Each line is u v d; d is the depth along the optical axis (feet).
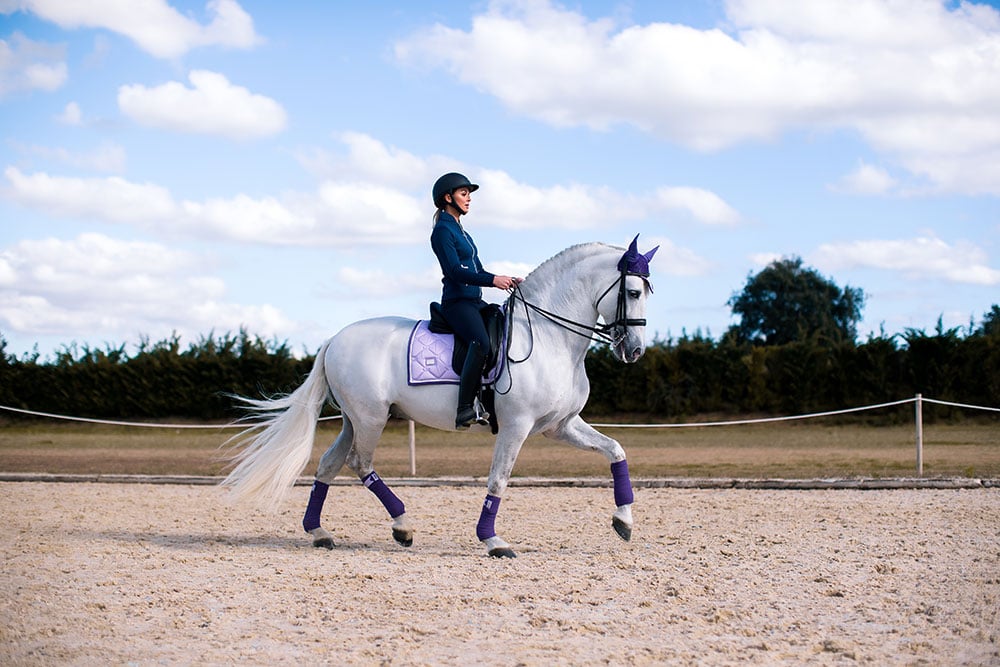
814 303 168.25
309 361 97.04
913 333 85.87
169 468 51.83
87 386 98.73
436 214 27.37
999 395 84.02
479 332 26.14
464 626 18.69
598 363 94.53
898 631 18.17
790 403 89.92
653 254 26.55
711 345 93.61
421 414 27.20
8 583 22.48
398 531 27.94
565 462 55.77
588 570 23.89
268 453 27.76
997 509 33.63
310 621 19.13
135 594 21.40
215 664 16.40
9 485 44.80
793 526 30.58
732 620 19.10
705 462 54.39
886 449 62.49
